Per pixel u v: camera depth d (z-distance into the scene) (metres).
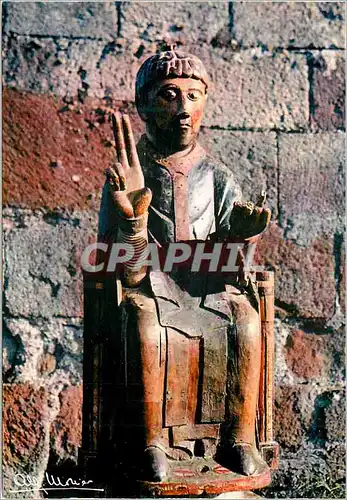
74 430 4.55
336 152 4.73
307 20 4.75
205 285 3.49
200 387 3.42
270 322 3.62
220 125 4.68
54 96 4.63
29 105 4.62
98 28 4.66
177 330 3.39
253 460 3.41
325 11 4.78
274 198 4.70
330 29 4.77
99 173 4.64
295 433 4.64
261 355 3.61
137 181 3.38
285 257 4.69
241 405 3.44
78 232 4.62
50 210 4.62
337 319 4.70
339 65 4.76
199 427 3.44
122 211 3.33
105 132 4.65
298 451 4.62
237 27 4.72
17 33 4.62
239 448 3.42
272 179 4.69
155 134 3.58
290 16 4.75
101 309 3.51
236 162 4.68
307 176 4.72
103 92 4.65
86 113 4.64
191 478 3.33
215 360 3.42
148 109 3.56
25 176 4.61
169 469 3.36
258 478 3.38
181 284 3.49
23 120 4.61
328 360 4.69
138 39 4.68
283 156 4.71
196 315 3.44
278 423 4.63
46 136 4.62
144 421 3.37
